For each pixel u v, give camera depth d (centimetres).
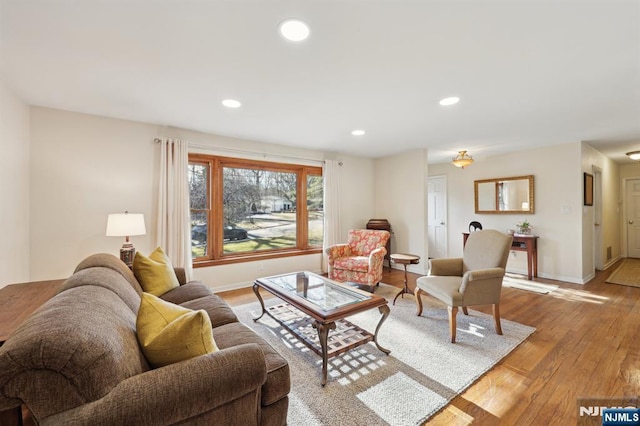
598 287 400
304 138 399
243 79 219
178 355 107
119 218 270
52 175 279
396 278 456
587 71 207
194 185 375
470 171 557
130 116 303
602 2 138
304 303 209
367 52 182
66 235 286
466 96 252
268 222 443
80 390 80
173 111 288
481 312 307
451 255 587
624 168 622
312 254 475
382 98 256
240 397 106
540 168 461
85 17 148
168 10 143
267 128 350
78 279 138
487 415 156
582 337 246
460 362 208
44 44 172
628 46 175
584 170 429
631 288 394
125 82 224
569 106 275
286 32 162
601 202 505
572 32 161
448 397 171
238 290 387
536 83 226
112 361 87
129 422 81
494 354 219
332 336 227
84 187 294
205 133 370
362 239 444
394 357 215
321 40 169
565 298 353
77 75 212
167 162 335
